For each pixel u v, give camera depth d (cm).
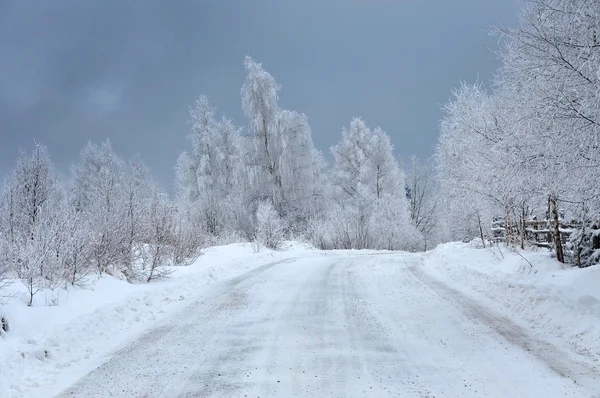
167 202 1747
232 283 1438
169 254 1684
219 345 754
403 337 772
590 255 1137
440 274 1563
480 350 685
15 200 1617
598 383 538
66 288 1048
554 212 1237
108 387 580
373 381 569
